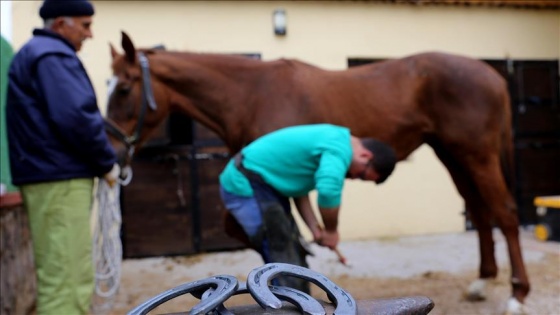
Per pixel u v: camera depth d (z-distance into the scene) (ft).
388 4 16.88
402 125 9.62
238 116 9.07
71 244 6.55
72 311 6.56
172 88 9.32
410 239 16.42
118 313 9.73
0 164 9.73
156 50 9.66
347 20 16.57
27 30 14.15
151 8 15.25
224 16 15.70
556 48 18.56
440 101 9.78
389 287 11.09
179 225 15.44
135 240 15.12
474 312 9.38
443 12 17.42
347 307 2.64
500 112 9.87
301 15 16.22
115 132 9.00
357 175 6.91
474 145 9.66
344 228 16.58
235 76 9.18
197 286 2.95
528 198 18.57
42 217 6.55
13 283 8.93
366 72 9.78
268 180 7.00
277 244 6.88
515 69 18.25
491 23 17.93
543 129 18.67
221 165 15.75
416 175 17.16
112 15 15.05
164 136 15.44
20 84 6.52
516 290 9.20
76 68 6.51
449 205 17.38
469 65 9.86
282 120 8.71
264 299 2.60
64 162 6.48
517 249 9.44
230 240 15.76
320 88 9.11
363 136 9.33
